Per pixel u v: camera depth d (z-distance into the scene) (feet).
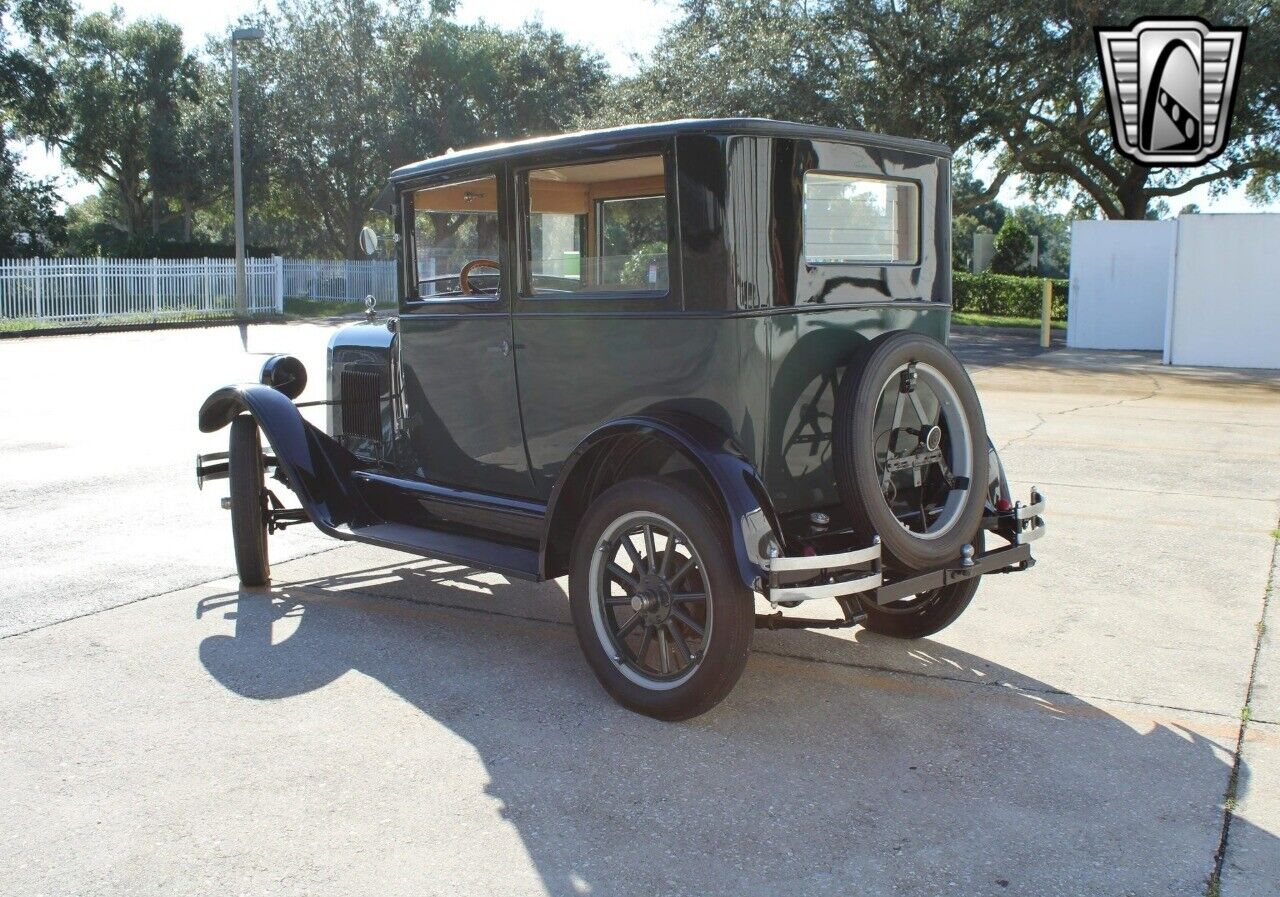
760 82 69.56
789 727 12.06
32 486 24.52
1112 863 9.28
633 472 13.39
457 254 15.17
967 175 97.81
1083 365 50.70
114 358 53.88
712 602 11.42
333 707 12.60
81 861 9.33
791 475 12.50
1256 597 16.63
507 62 132.67
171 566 18.42
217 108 124.57
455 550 14.35
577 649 14.64
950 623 14.44
